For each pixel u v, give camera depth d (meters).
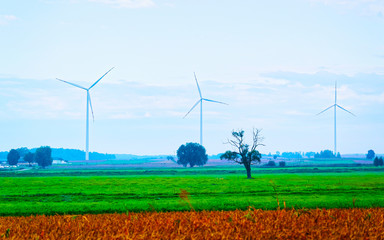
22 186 86.75
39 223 21.56
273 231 16.70
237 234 16.16
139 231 17.92
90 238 16.45
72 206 48.94
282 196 60.38
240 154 124.81
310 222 18.30
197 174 162.75
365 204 47.28
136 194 67.25
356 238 16.06
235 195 63.53
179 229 17.38
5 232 18.39
